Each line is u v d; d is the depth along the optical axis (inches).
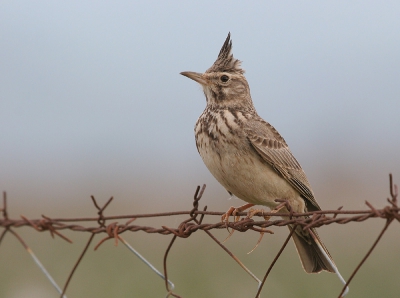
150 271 579.2
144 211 949.8
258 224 317.1
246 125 421.4
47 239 674.8
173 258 616.1
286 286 536.4
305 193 435.5
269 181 423.5
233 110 441.4
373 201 1018.1
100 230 307.0
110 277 562.3
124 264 597.3
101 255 624.7
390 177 267.0
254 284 539.8
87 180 1214.3
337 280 549.3
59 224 304.8
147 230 313.3
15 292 515.2
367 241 679.1
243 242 661.3
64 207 969.5
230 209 403.2
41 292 517.3
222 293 526.3
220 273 571.2
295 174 431.2
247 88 475.8
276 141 429.4
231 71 471.5
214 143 422.9
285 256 610.5
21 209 951.6
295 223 305.3
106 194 1066.7
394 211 266.7
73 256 618.2
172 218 887.1
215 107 463.8
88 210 956.6
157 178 1253.1
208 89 469.7
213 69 472.7
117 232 305.9
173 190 1110.4
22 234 692.1
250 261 598.2
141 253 635.5
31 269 575.8
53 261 601.9
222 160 422.3
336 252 637.9
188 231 316.2
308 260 400.8
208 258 614.5
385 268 580.7
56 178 1263.5
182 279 557.0
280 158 425.7
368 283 547.2
